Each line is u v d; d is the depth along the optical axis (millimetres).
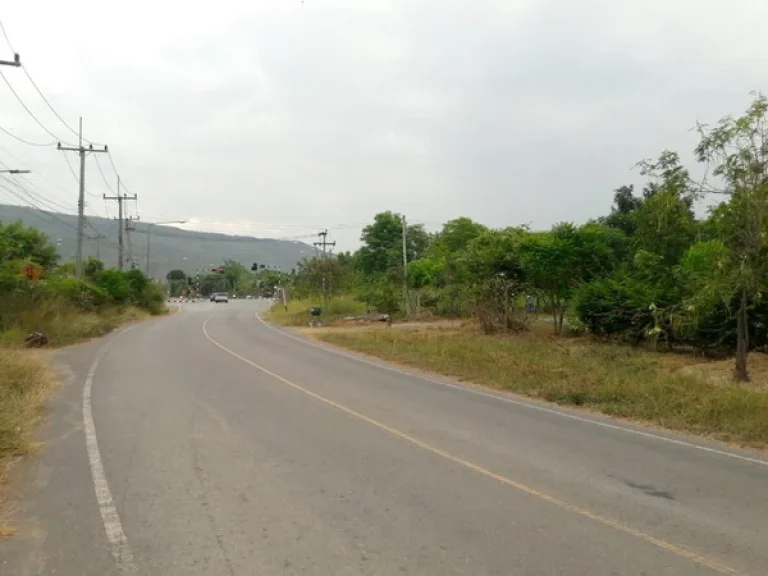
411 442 8570
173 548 5000
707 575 4574
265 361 18703
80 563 4738
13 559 4805
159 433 9031
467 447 8336
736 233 13727
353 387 13695
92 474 7000
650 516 5793
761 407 10297
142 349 22188
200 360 18766
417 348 20656
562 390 12547
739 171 13477
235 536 5238
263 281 134750
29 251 41531
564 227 26891
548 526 5504
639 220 18797
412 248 73438
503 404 11844
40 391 11953
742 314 14508
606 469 7367
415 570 4602
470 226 62844
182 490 6441
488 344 21375
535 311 34250
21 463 7445
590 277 26531
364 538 5195
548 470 7277
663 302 20141
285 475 6965
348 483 6684
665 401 11094
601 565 4715
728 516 5816
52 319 26156
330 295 50156
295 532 5320
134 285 52719
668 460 7844
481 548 5008
